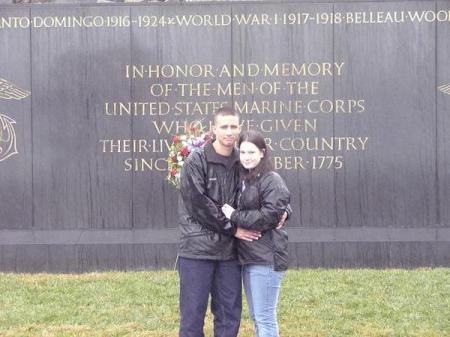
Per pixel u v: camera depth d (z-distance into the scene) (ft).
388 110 36.88
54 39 37.04
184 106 37.19
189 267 19.90
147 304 28.53
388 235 36.06
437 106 36.73
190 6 37.19
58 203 37.06
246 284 19.97
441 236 35.91
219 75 37.14
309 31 36.96
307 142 37.04
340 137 37.01
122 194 37.14
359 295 29.53
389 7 36.81
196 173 19.52
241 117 37.14
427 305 27.94
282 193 19.24
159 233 36.47
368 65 36.91
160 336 24.52
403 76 36.81
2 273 34.96
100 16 37.14
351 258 35.55
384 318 26.45
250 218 19.13
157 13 37.14
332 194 37.04
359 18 36.86
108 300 29.17
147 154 37.17
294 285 31.17
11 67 37.04
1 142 37.01
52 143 37.06
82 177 37.14
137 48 37.14
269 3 37.04
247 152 19.39
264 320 19.57
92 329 25.35
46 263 35.60
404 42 36.78
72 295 29.96
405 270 34.45
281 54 37.01
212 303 20.58
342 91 37.01
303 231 36.50
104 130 37.14
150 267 35.58
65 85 37.11
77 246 35.60
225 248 19.84
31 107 37.04
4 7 37.01
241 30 37.04
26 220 37.04
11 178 37.04
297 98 37.09
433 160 36.76
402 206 36.83
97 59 37.09
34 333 24.88
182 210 20.04
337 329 25.22
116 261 35.60
